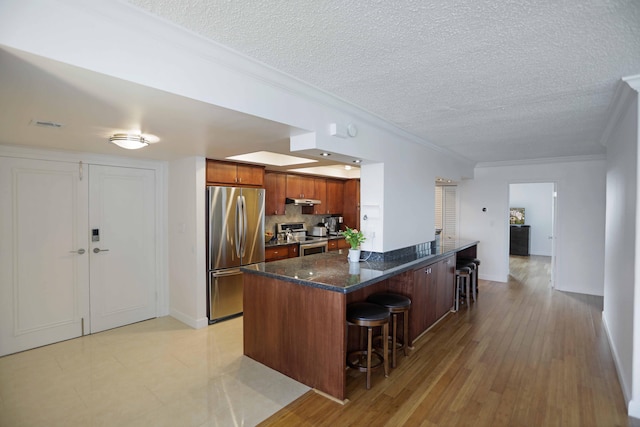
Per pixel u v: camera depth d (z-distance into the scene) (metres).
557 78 2.22
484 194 6.36
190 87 1.76
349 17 1.52
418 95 2.54
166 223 4.36
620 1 1.38
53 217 3.45
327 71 2.12
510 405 2.36
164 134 2.63
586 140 4.13
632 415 2.24
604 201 5.29
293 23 1.58
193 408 2.34
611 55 1.89
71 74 1.45
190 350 3.29
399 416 2.24
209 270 4.00
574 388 2.58
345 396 2.45
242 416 2.25
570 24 1.56
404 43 1.76
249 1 1.40
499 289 5.69
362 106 2.81
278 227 5.83
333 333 2.44
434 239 4.74
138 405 2.38
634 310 2.25
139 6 1.44
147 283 4.21
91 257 3.72
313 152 2.81
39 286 3.37
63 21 1.33
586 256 5.43
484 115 3.07
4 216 3.15
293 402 2.41
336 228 6.71
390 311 2.89
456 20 1.54
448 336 3.62
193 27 1.61
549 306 4.73
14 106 1.89
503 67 2.05
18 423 2.18
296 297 2.69
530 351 3.24
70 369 2.90
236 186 4.30
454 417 2.23
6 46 1.21
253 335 3.07
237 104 1.99
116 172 3.90
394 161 3.69
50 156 3.40
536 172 5.86
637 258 2.23
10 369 2.91
